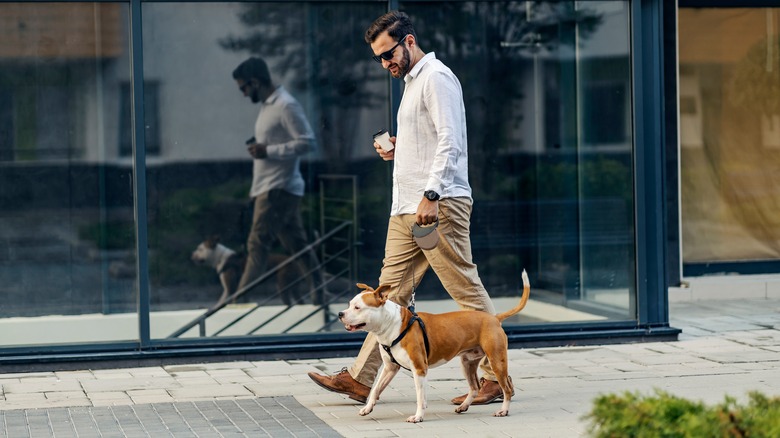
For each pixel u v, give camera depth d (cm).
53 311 932
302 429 697
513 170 1009
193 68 948
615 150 1012
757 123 1318
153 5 938
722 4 1299
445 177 725
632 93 1003
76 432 696
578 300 1016
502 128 1006
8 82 919
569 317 1014
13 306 927
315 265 979
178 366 920
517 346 984
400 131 758
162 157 946
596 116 1013
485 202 1007
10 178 923
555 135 1012
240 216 964
